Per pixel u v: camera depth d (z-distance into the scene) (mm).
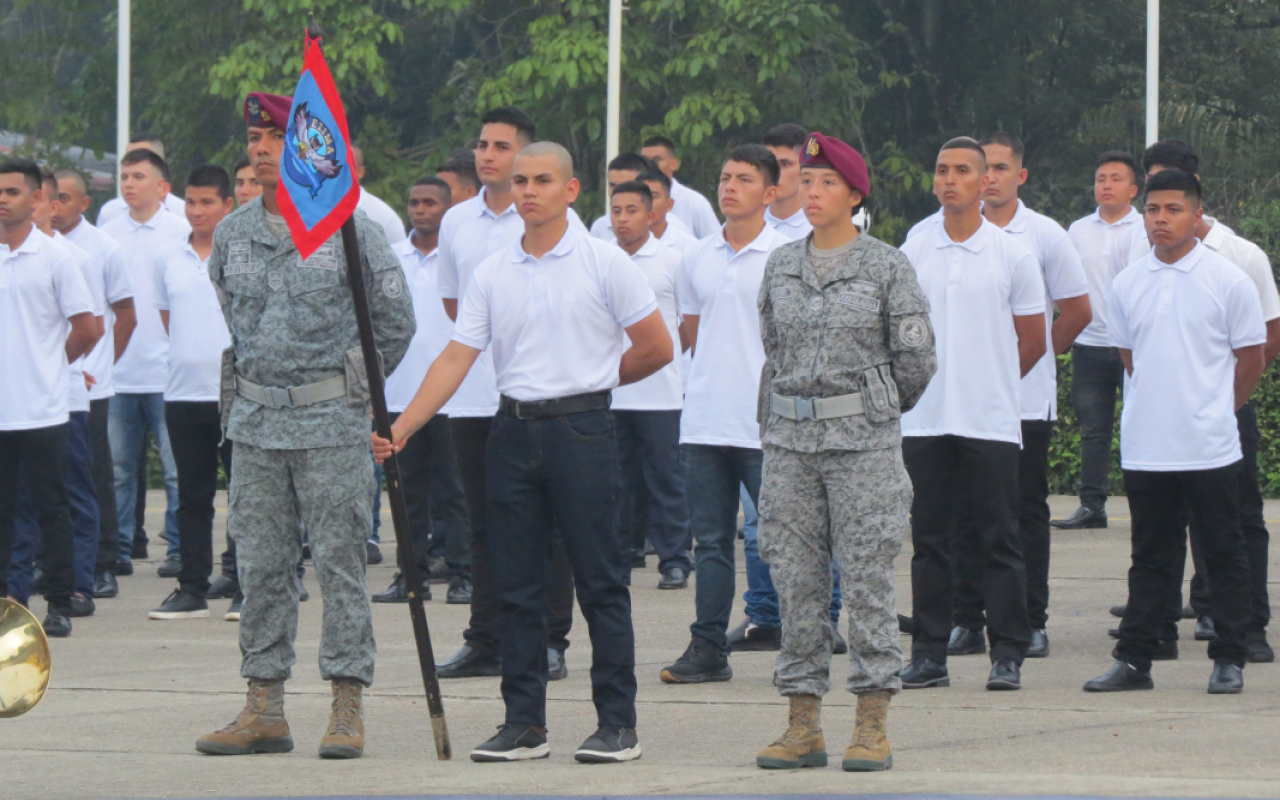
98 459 17891
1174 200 12453
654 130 26250
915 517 12633
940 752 10219
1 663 7340
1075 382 21516
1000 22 25562
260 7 27203
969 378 12578
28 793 9375
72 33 26984
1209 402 12281
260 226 10594
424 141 27031
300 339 10398
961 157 12617
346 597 10406
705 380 13133
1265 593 13680
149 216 19188
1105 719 11258
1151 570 12352
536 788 9266
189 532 16500
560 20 26562
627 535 10945
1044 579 13930
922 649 12570
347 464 10391
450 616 16188
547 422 10070
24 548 16109
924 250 12930
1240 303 12391
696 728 11164
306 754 10477
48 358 15328
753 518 14352
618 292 10148
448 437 16828
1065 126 25453
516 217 13922
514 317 10156
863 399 9773
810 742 9859
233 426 10539
